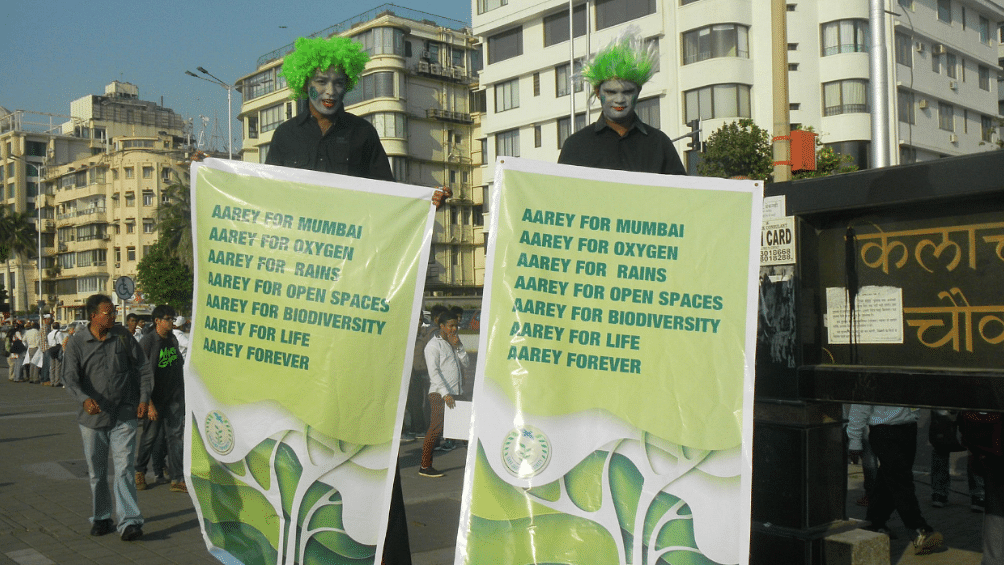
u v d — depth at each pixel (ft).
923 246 10.27
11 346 87.66
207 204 10.96
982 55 136.46
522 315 9.64
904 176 9.98
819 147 96.68
